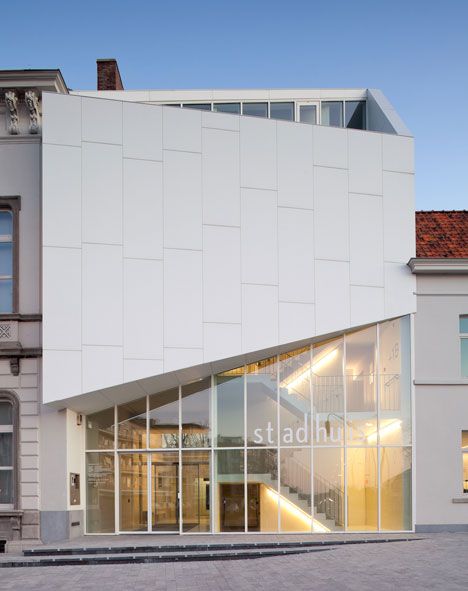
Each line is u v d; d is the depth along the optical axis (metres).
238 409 20.77
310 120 27.00
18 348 19.64
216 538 19.12
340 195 21.00
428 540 17.86
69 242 19.62
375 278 20.86
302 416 20.66
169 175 20.30
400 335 20.88
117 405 21.05
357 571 13.05
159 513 20.59
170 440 20.81
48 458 19.52
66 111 19.97
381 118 24.28
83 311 19.47
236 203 20.50
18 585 12.87
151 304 19.81
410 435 20.48
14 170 20.56
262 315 20.22
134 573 14.04
